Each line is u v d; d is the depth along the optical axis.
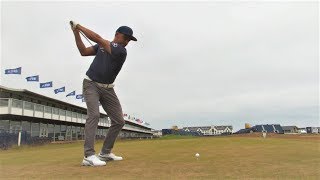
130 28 4.67
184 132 114.12
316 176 3.02
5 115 34.12
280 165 3.85
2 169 4.04
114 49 4.52
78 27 4.32
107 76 4.65
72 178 3.15
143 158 5.04
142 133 135.88
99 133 66.12
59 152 8.15
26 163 4.88
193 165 3.97
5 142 26.05
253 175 3.14
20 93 40.47
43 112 39.53
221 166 3.83
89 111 4.50
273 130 84.31
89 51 4.74
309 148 6.59
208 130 146.62
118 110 4.88
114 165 4.16
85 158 4.31
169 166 3.92
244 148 6.77
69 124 52.53
